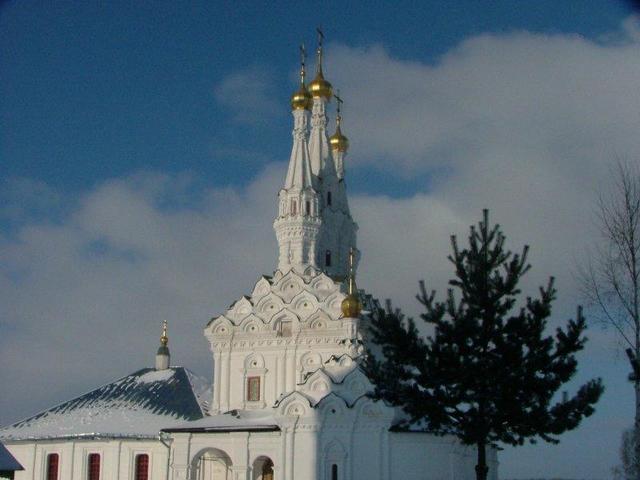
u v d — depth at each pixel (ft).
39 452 234.17
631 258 136.98
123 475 223.92
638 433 129.08
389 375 139.64
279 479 190.08
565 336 134.10
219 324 233.35
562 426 130.72
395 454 186.80
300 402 190.70
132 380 254.27
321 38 269.85
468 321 133.39
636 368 106.42
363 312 221.25
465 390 134.00
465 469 195.62
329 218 254.68
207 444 203.62
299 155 250.16
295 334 225.15
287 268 239.50
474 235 139.74
